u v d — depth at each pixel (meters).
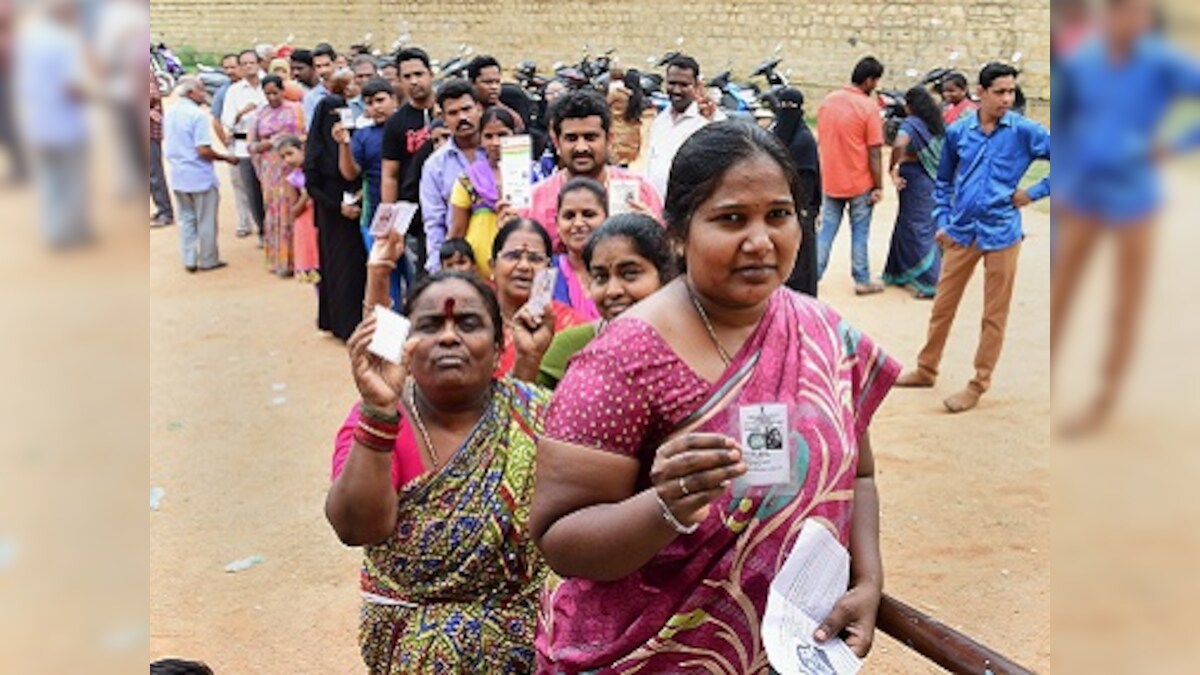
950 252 7.73
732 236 1.95
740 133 2.00
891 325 9.94
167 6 36.53
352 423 2.95
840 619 2.07
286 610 5.29
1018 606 5.16
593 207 4.92
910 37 22.31
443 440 2.86
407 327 2.62
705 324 2.05
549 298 3.87
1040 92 18.55
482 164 6.79
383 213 3.99
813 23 23.88
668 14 26.33
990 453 6.95
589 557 1.94
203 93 12.84
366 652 2.89
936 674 4.64
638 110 10.92
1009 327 9.61
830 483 2.02
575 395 2.03
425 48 31.39
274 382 8.76
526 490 2.81
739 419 1.93
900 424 7.47
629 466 2.01
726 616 2.03
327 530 6.13
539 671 2.30
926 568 5.52
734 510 1.97
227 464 7.10
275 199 12.06
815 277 9.08
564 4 28.16
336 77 10.63
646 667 2.07
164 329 10.35
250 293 11.59
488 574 2.80
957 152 7.67
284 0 34.09
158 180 15.10
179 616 5.23
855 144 10.69
